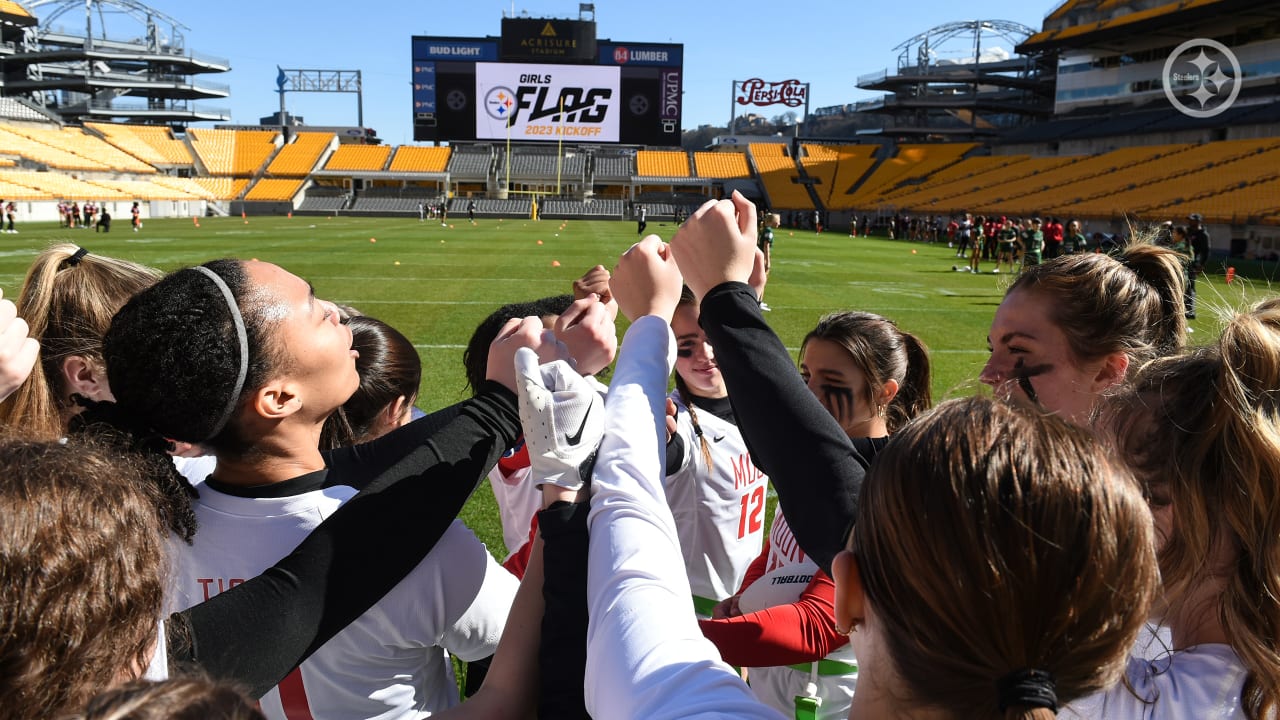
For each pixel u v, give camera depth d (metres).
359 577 1.18
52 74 75.31
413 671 1.45
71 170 52.78
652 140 59.31
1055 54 62.19
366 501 1.21
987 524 0.74
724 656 1.67
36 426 1.88
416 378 2.51
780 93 75.44
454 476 1.27
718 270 1.27
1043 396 1.82
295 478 1.39
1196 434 1.17
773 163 68.00
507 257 24.22
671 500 2.24
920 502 0.78
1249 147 40.25
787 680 1.96
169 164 63.38
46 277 1.98
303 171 63.91
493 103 58.56
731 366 1.21
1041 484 0.76
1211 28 44.56
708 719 0.79
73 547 0.86
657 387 1.28
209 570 1.36
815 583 1.82
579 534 1.19
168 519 1.23
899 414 2.47
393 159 65.56
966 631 0.75
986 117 87.62
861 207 58.75
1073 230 20.00
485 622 1.45
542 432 1.16
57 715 0.85
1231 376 1.13
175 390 1.22
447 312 13.09
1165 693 1.12
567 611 1.16
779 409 1.14
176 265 20.36
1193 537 1.17
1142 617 0.80
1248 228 30.78
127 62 77.75
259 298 1.29
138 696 0.71
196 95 80.12
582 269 20.73
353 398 2.31
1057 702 0.81
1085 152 52.69
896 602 0.80
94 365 1.98
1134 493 0.81
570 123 59.00
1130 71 51.56
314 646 1.15
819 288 18.14
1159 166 43.06
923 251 33.53
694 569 2.29
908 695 0.82
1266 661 1.09
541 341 1.39
